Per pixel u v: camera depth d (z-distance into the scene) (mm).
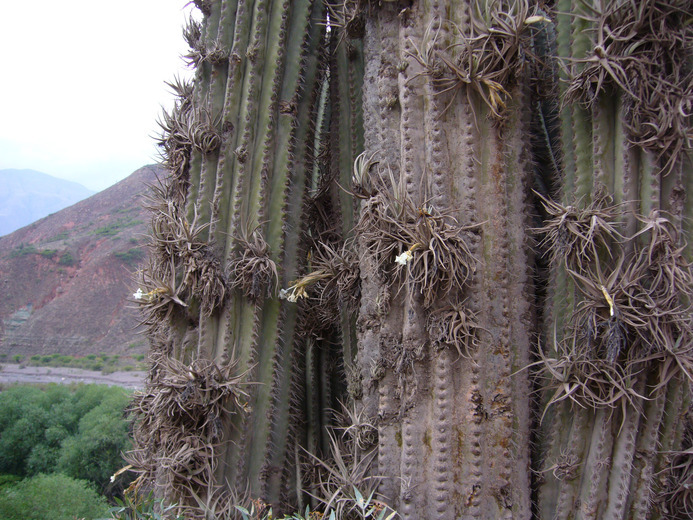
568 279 2020
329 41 3096
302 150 2922
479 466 2055
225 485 2486
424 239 1998
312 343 3213
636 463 1911
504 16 2076
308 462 2928
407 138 2232
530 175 2219
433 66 2133
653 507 1945
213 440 2445
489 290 2111
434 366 2129
